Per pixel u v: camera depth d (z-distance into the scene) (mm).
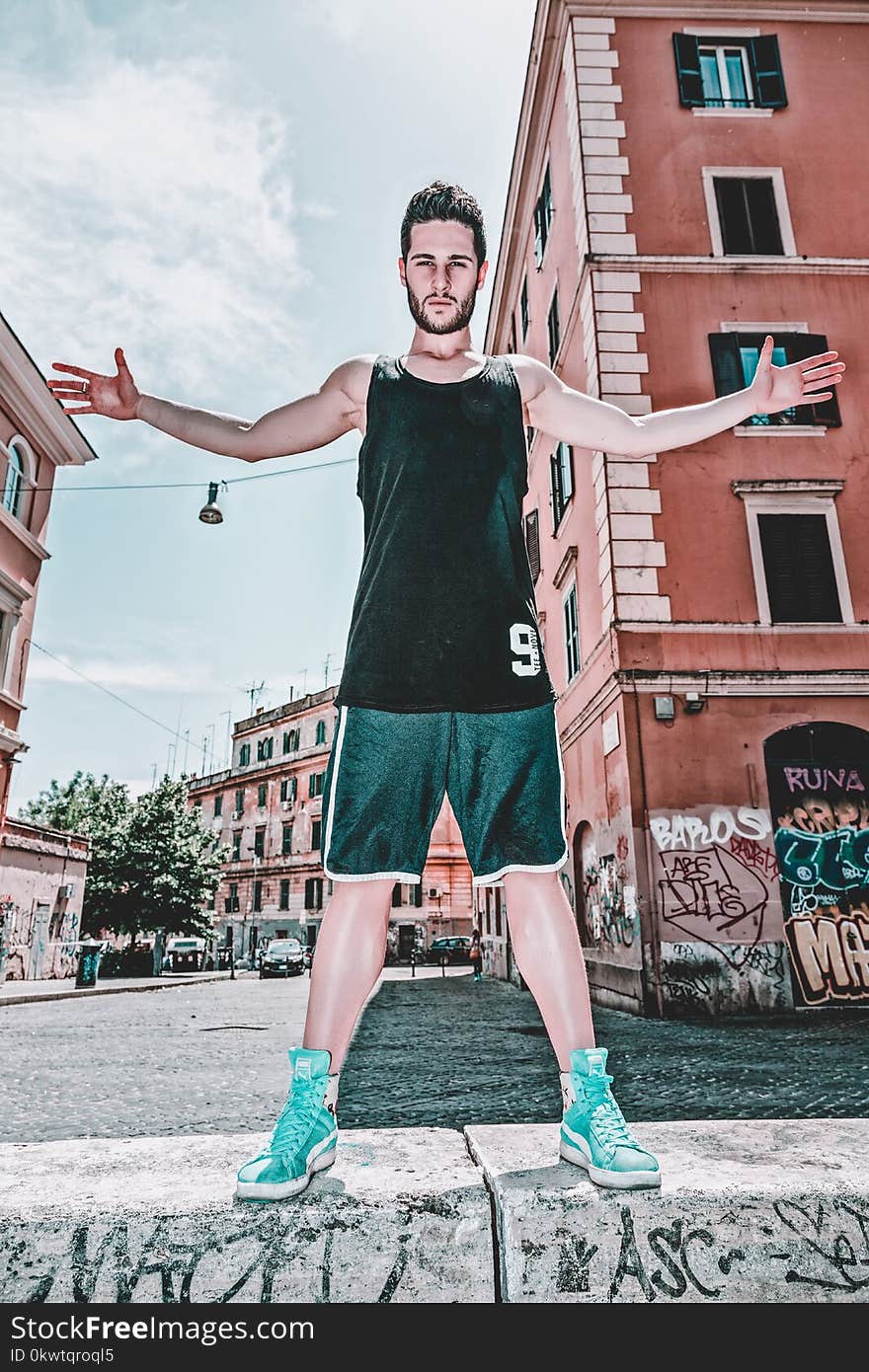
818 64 13539
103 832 32875
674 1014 10008
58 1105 5328
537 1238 992
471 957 35750
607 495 11453
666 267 12391
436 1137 1400
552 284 14984
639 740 10773
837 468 11844
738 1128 1431
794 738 10984
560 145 14273
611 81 13125
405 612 1455
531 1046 8078
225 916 46750
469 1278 994
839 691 11008
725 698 10953
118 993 19953
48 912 24266
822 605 11367
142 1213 985
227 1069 6922
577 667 13578
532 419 1703
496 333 20922
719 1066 6320
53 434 18375
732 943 10258
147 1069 6953
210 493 13914
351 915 1412
